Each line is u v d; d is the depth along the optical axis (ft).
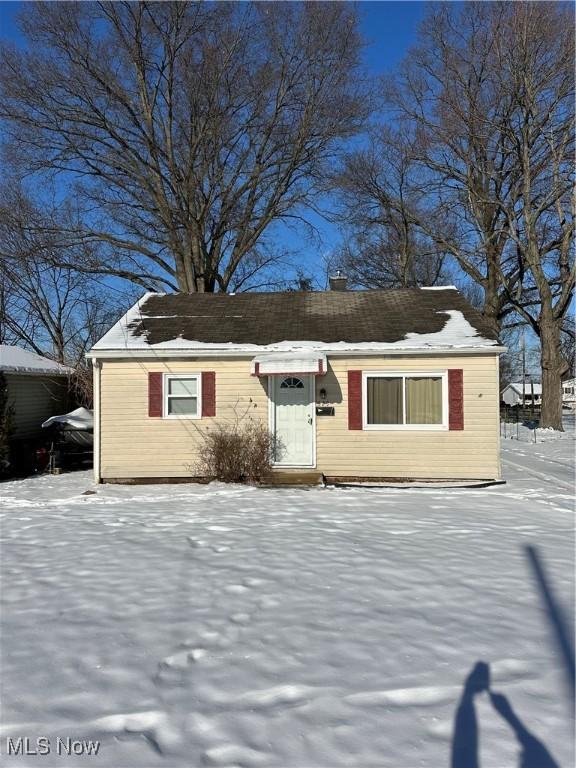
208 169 82.69
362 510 29.32
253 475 39.37
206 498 33.88
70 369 61.93
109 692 11.31
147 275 81.87
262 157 83.51
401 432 39.68
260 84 77.05
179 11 71.82
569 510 29.27
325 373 38.93
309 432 40.81
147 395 41.06
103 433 41.19
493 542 22.56
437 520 26.76
